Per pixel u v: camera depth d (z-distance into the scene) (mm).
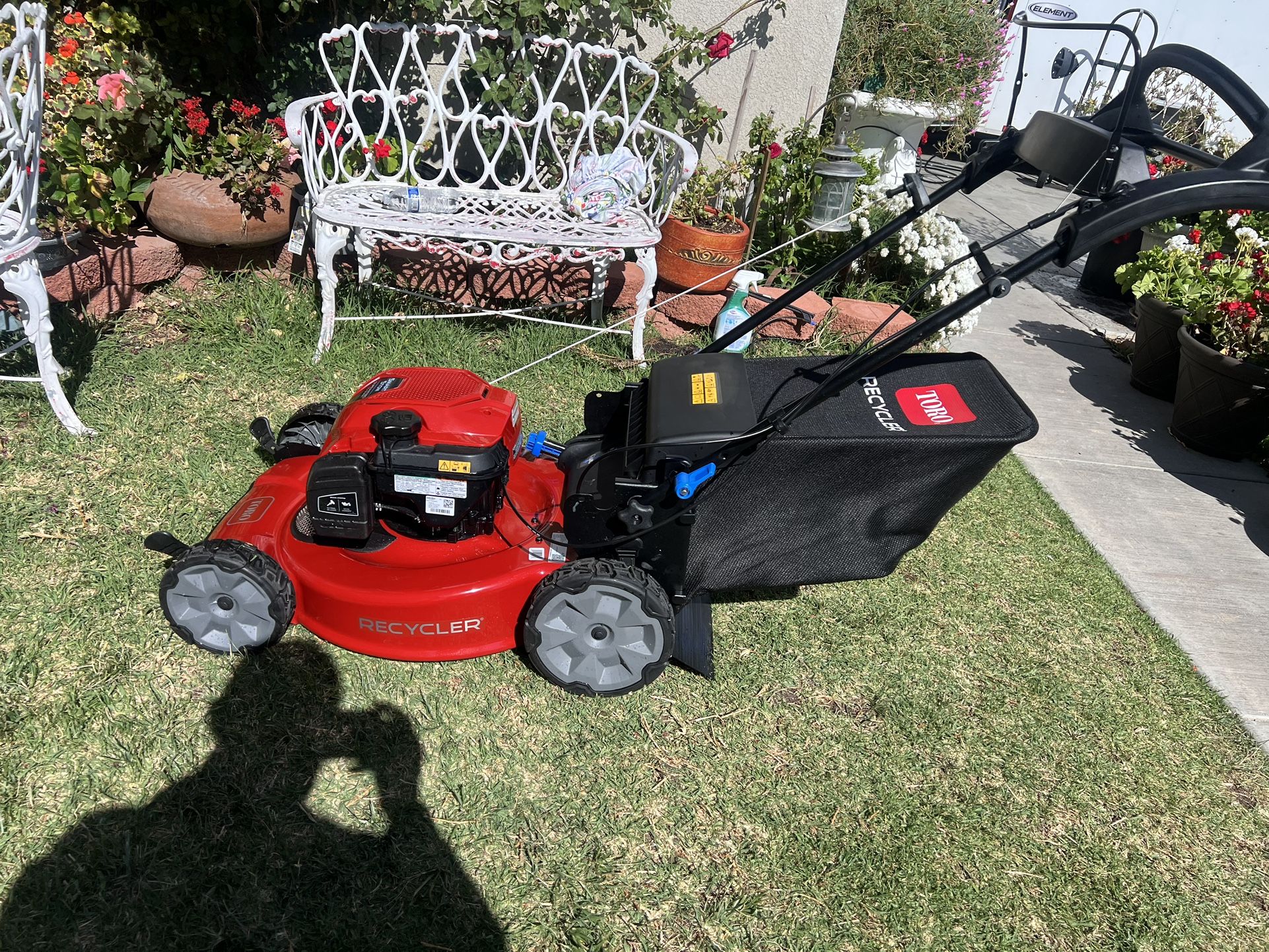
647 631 3113
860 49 8273
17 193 3551
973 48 8406
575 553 3312
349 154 5773
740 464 2955
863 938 2617
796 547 3217
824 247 6598
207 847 2555
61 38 4996
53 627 3139
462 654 3236
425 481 3092
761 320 3711
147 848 2525
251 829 2619
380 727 2998
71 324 4715
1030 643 3898
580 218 5305
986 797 3127
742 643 3625
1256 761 3455
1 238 3684
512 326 5551
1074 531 4738
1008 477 5141
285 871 2527
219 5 5582
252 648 3146
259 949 2342
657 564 3211
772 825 2898
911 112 8250
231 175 5141
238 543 3033
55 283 4594
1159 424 6129
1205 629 4164
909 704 3459
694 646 3379
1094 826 3084
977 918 2727
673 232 5660
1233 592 4449
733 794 2980
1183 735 3527
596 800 2879
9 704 2848
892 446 2910
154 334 4949
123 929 2334
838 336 6023
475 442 3129
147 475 3928
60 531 3549
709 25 6465
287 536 3307
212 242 5180
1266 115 2568
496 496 3283
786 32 6434
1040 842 2998
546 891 2598
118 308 5023
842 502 3086
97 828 2555
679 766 3045
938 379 3270
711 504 3059
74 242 4789
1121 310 8195
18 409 4164
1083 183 2828
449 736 3010
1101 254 8305
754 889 2695
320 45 5043
